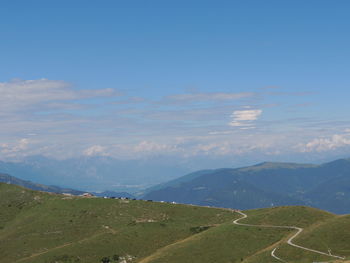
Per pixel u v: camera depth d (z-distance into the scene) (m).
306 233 148.38
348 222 150.12
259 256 135.25
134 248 164.25
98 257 156.25
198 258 143.12
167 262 142.12
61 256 155.88
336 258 124.25
